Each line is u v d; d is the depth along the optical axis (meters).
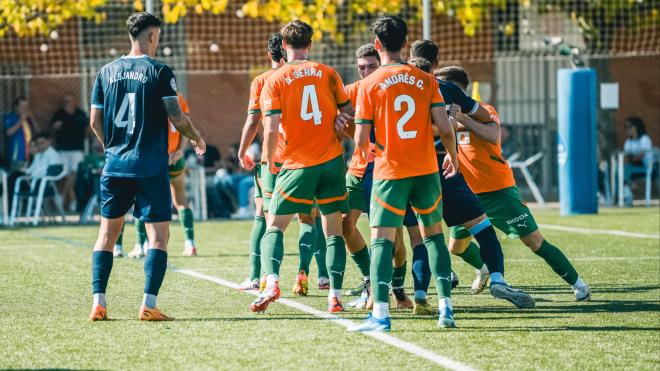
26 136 51.00
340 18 55.69
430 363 15.27
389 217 18.03
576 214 47.47
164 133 19.56
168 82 19.31
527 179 55.81
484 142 21.25
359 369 14.88
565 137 47.47
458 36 59.94
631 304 21.11
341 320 19.28
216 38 60.19
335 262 20.41
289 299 22.33
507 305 21.31
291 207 19.89
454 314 20.11
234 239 38.75
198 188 50.97
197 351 16.27
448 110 19.89
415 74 18.14
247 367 15.09
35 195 47.88
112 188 19.48
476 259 22.91
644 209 50.78
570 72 47.28
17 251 34.09
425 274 19.95
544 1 59.12
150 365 15.26
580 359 15.55
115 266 29.14
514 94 61.59
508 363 15.26
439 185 18.44
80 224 47.78
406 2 57.00
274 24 60.38
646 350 16.23
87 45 59.28
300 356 15.82
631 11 58.91
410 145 17.98
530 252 32.03
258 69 60.19
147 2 42.84
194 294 23.17
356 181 21.52
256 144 52.16
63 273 27.58
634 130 54.59
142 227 31.80
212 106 61.50
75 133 52.84
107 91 19.50
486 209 21.45
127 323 19.00
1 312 20.47
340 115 19.98
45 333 17.92
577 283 21.50
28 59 58.81
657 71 62.22
